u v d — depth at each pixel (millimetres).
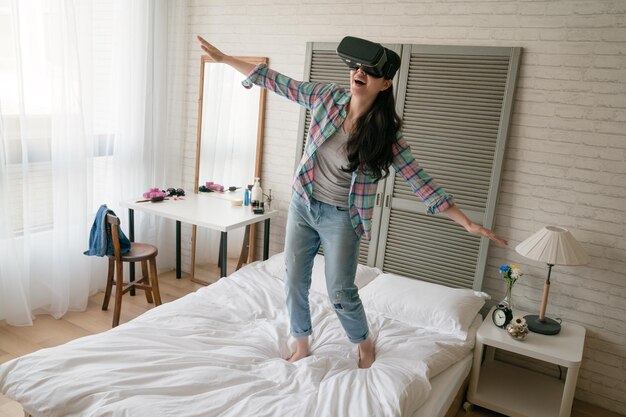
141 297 3826
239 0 3754
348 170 1919
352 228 2064
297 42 3578
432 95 3125
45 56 3139
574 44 2744
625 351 2814
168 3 3924
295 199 2119
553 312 2975
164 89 4023
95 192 3727
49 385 1854
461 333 2625
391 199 3309
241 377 2000
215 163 4039
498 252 3102
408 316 2752
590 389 2936
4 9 2908
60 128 3242
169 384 1889
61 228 3320
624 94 2662
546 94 2848
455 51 3020
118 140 3746
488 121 2980
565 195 2869
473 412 2758
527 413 2619
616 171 2727
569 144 2824
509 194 3021
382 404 1914
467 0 2980
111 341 2162
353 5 3328
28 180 3146
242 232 4008
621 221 2746
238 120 3877
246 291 2898
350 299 2168
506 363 3158
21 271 3221
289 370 2115
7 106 3021
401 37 3211
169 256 4383
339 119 1923
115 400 1771
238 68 2096
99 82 3602
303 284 2238
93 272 3773
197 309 2607
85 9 3291
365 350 2324
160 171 4125
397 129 1917
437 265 3236
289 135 3727
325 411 1813
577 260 2576
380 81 1818
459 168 3094
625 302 2783
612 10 2637
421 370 2193
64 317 3426
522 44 2875
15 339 3086
